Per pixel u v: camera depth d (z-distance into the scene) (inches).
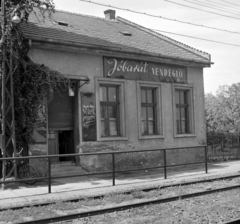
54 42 546.3
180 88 737.0
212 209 332.2
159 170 641.0
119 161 629.6
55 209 334.3
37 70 526.0
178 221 291.4
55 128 576.7
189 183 480.7
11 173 490.3
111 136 629.3
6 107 494.0
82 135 586.2
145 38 797.2
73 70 582.2
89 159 591.8
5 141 486.9
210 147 789.2
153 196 398.6
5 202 364.5
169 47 781.9
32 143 522.9
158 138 685.9
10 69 466.0
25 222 285.7
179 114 744.3
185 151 729.6
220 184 476.7
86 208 342.3
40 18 654.5
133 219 300.5
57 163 571.2
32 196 395.5
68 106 594.9
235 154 832.9
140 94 667.4
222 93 1334.9
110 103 635.5
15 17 462.3
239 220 287.1
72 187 455.2
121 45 649.6
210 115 1198.9
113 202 366.6
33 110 523.5
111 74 626.8
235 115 1200.2
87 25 735.7
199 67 772.6
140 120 661.9
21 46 501.7
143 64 674.2
